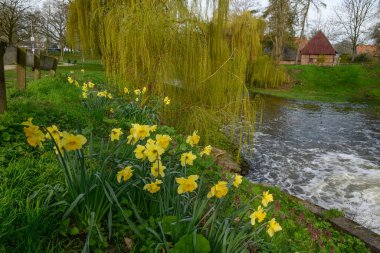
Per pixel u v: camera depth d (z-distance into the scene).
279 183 6.19
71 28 6.64
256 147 8.77
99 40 6.34
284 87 29.50
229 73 5.79
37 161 2.80
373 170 7.16
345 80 31.98
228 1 5.74
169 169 2.45
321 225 3.96
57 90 6.95
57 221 2.02
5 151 2.85
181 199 2.40
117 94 7.19
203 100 6.06
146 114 5.72
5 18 31.78
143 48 5.25
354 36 44.62
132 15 5.36
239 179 2.38
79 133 2.20
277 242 2.81
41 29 42.06
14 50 6.09
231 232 2.01
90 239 1.95
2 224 1.75
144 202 2.29
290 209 4.27
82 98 6.68
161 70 5.61
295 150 8.74
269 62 18.62
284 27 34.44
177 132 5.93
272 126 12.35
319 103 21.28
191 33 5.54
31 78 9.98
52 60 8.77
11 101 4.98
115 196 1.93
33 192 2.26
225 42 6.04
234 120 5.92
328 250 3.23
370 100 23.86
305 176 6.64
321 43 45.72
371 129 12.45
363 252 3.46
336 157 8.20
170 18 5.53
